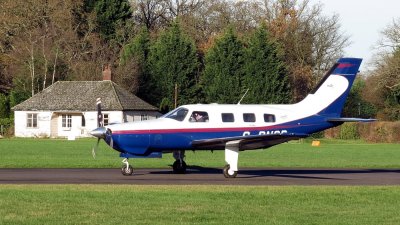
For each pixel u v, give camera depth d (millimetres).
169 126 44875
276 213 27656
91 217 26188
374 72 126438
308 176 45000
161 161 58125
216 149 45281
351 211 28391
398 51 123688
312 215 27281
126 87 131500
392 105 128875
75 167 50969
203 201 30406
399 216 27281
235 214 27219
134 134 44281
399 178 43781
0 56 137750
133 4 165250
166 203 29672
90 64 135125
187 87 133500
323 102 48656
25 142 97500
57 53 132375
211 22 161750
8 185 36312
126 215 26641
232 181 40781
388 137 113000
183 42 133500
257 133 46281
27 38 135625
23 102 120375
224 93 128625
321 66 150875
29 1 142750
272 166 54375
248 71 128250
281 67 129375
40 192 32875
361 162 60156
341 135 120812
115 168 50500
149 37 143250
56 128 119438
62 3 143750
